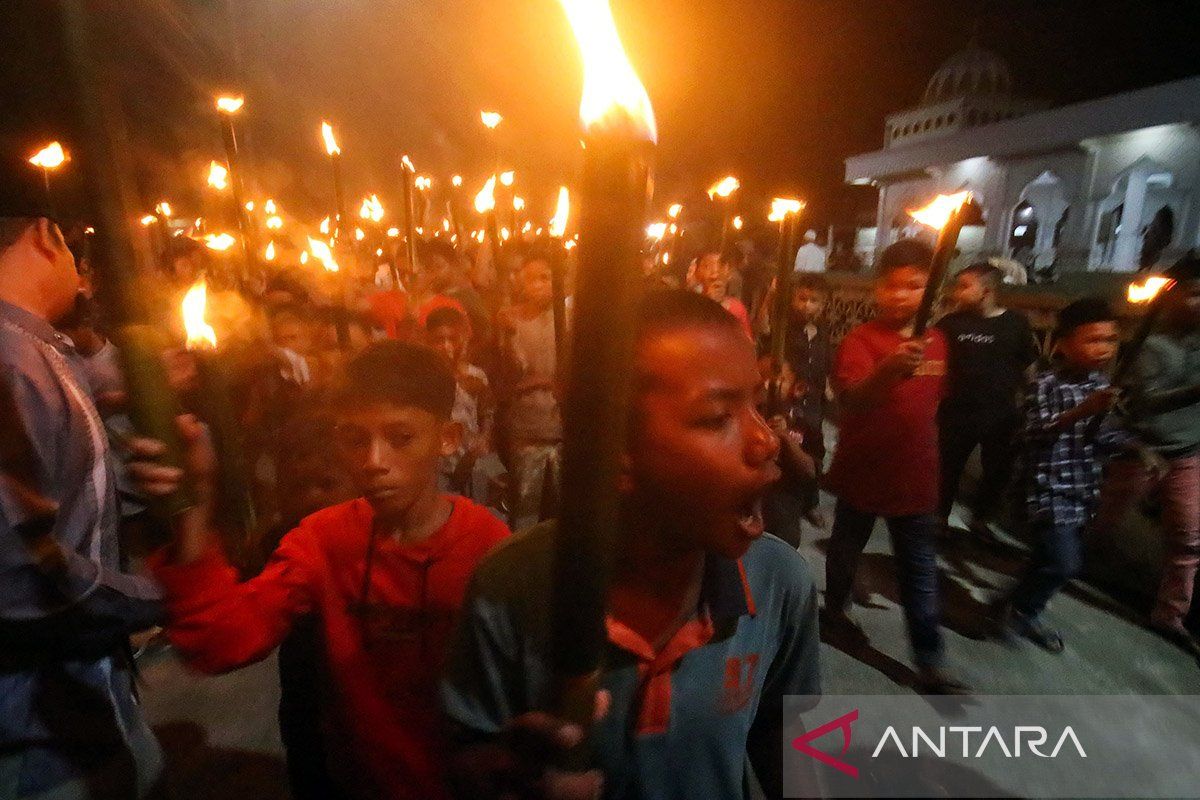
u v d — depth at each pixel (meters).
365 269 8.06
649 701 0.98
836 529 3.48
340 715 1.55
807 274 4.68
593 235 0.53
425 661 1.54
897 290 3.06
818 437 4.77
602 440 0.56
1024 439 3.54
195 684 3.18
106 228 0.72
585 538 0.58
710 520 0.85
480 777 0.94
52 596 1.31
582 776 0.65
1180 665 3.43
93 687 1.43
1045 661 3.44
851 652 3.47
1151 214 17.58
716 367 0.82
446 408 1.61
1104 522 3.81
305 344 3.46
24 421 1.30
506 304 4.28
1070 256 18.94
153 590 1.46
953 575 4.35
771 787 1.15
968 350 4.62
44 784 1.37
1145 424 3.62
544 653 0.99
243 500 1.17
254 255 3.77
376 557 1.55
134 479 0.82
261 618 1.36
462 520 1.59
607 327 0.54
